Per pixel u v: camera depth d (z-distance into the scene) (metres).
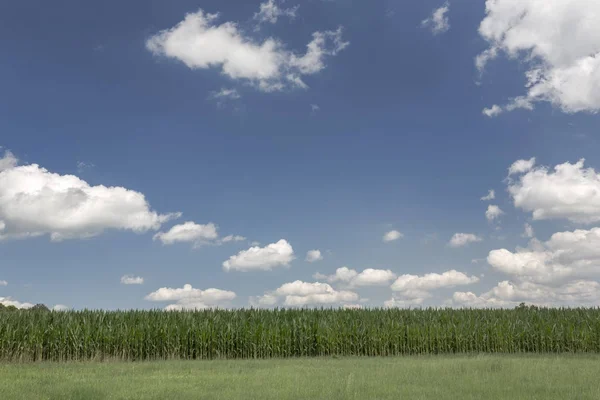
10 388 14.40
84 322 25.98
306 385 14.54
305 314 30.97
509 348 28.64
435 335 28.77
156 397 12.96
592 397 12.62
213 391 13.74
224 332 27.44
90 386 14.70
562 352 27.91
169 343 26.44
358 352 28.12
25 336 24.61
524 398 12.49
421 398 12.48
